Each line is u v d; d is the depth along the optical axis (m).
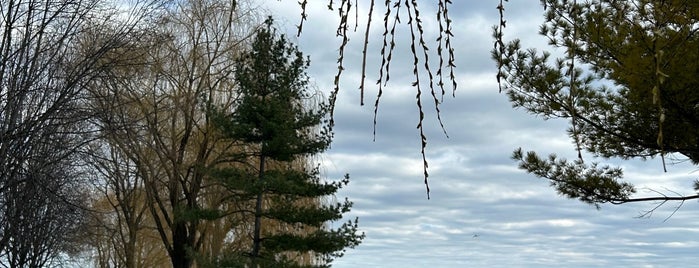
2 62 10.80
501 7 1.97
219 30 19.42
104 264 23.47
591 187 12.15
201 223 20.58
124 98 16.92
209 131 19.44
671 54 8.61
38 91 11.31
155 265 23.55
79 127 12.32
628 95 10.55
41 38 11.20
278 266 17.77
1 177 10.89
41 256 14.90
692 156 11.09
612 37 9.75
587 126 11.84
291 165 20.34
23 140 10.87
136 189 20.53
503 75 2.01
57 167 12.06
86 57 11.72
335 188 18.59
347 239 18.03
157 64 16.67
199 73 19.22
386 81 1.96
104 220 21.09
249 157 21.02
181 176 19.81
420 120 2.00
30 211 12.73
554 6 10.54
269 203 21.14
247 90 18.47
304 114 19.02
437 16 1.92
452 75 1.95
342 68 1.89
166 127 19.69
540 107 11.87
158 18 14.02
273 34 18.80
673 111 10.10
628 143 11.86
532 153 12.47
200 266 17.48
